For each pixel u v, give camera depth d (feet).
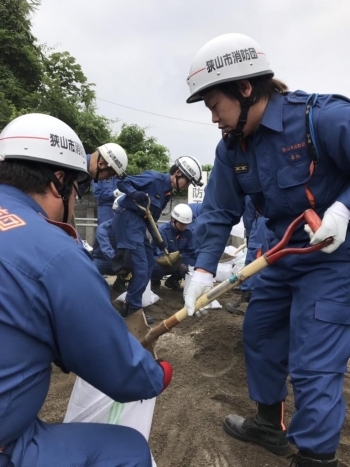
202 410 8.82
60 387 9.70
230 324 13.65
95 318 4.11
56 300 3.94
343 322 5.90
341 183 6.03
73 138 5.18
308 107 5.80
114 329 4.27
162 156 63.00
